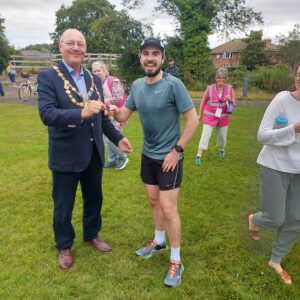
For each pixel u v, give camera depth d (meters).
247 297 2.81
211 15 29.11
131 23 27.02
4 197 4.65
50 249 3.45
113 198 4.65
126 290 2.90
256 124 10.40
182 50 27.23
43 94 2.78
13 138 8.05
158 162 2.91
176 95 2.75
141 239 3.67
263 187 2.93
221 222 4.04
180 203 4.55
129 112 3.14
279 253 3.08
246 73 24.84
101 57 27.48
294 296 2.84
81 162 2.99
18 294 2.82
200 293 2.86
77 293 2.85
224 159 6.55
